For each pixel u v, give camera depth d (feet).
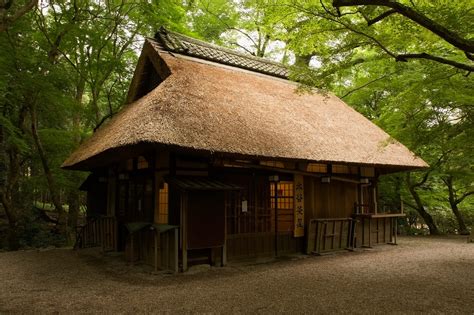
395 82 34.83
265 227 24.68
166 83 22.66
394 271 20.18
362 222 30.91
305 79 20.99
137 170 25.02
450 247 30.53
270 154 20.95
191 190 19.74
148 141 16.69
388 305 13.66
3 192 36.52
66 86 39.27
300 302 14.11
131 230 21.03
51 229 42.93
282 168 25.03
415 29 17.24
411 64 34.42
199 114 20.63
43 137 37.70
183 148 17.70
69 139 38.96
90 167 30.19
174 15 38.73
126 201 26.86
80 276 19.56
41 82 31.01
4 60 29.27
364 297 14.78
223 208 21.39
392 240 33.78
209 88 24.38
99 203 32.32
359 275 19.16
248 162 23.39
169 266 20.40
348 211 29.96
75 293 15.80
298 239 26.68
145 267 21.74
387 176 43.86
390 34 18.25
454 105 23.02
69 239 38.34
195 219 20.17
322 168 28.86
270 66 35.04
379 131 33.94
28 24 31.73
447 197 45.88
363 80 38.19
